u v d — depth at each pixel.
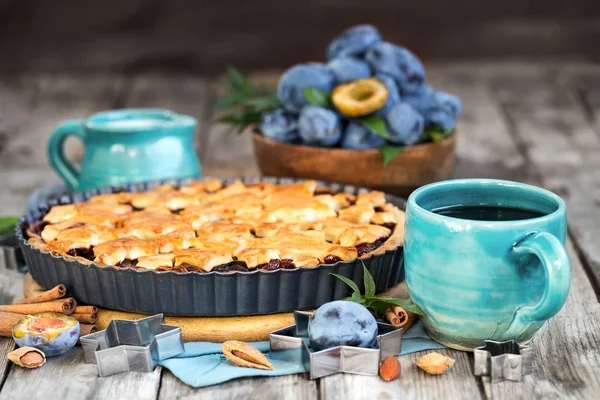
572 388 0.99
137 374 1.01
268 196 1.20
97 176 1.30
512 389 0.99
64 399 0.98
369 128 1.26
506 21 2.51
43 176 1.48
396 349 1.02
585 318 1.09
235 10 2.50
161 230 1.12
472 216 1.05
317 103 1.28
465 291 0.99
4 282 1.17
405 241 1.03
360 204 1.17
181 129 1.32
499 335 1.01
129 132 1.29
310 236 1.10
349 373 1.01
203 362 1.02
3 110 1.90
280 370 1.01
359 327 1.00
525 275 0.99
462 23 2.52
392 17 2.52
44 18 2.46
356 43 1.32
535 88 2.04
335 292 1.06
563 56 2.50
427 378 1.00
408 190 1.29
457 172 1.46
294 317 1.04
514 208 1.05
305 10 2.51
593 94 1.97
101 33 2.48
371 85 1.27
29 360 1.02
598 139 1.63
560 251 0.96
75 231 1.10
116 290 1.05
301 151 1.28
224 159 1.52
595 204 1.35
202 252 1.06
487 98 1.96
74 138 1.69
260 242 1.09
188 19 2.49
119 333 1.03
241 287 1.03
